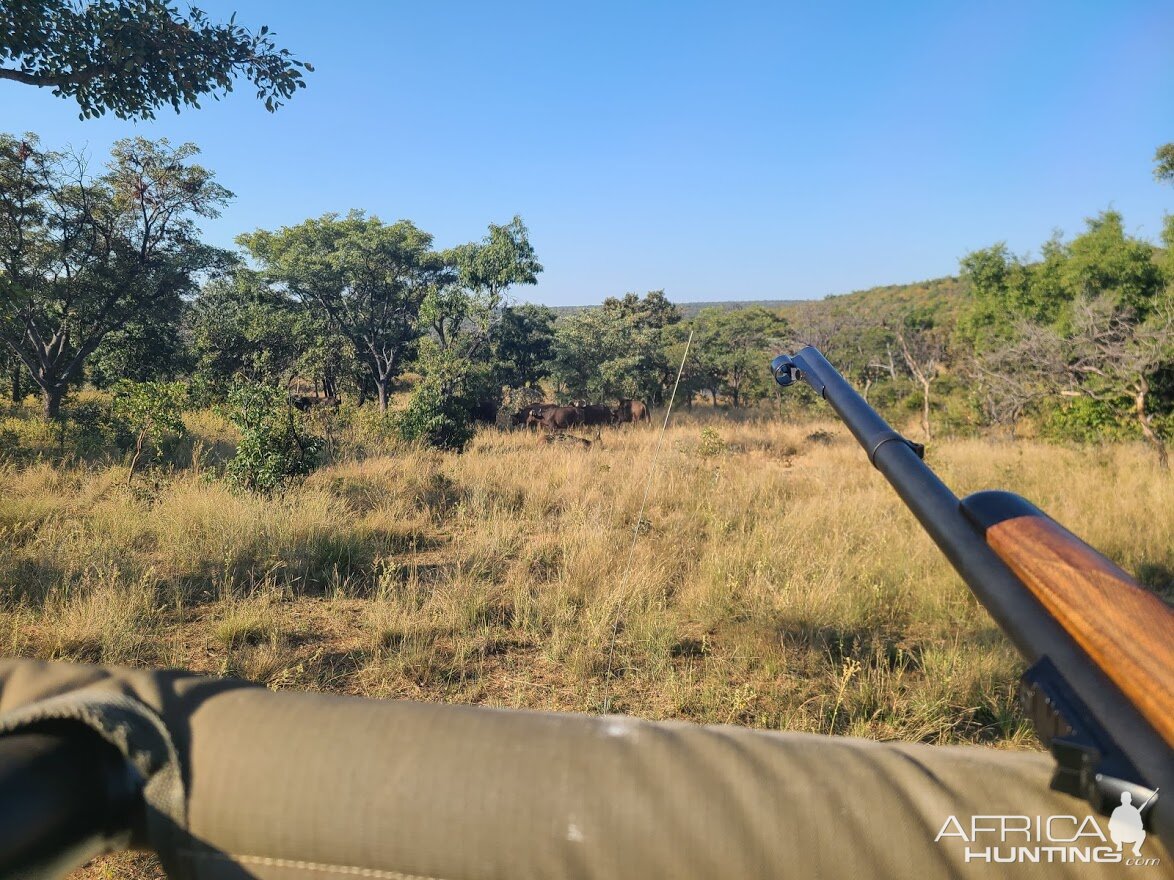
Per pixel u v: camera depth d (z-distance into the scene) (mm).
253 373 22688
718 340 34812
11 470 9711
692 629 5348
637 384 28750
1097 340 14766
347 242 28266
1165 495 8469
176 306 22859
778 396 30828
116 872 2738
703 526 8062
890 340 33250
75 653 4660
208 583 6074
